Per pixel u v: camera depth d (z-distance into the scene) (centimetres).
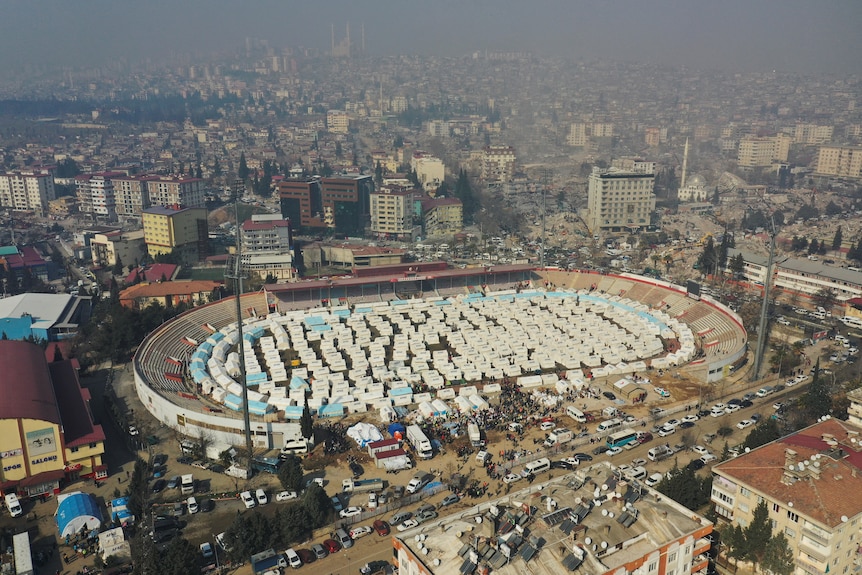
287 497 14188
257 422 16325
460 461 15600
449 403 18688
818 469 11644
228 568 12106
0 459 14062
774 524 11394
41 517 13738
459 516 10531
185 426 17025
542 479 14788
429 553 9488
